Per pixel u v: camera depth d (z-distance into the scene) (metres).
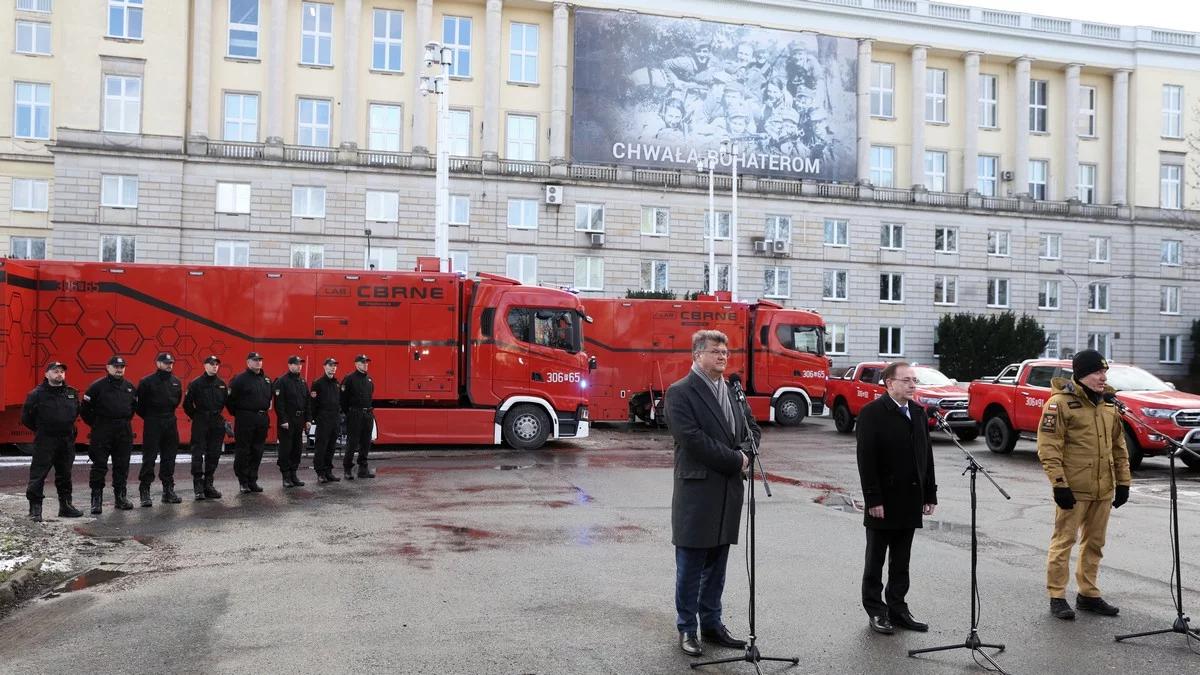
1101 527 6.84
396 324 18.30
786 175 49.97
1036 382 18.30
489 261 45.16
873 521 6.29
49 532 9.80
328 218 43.19
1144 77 56.19
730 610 6.89
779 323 26.34
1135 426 15.89
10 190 45.06
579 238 46.34
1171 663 5.72
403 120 46.06
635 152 47.38
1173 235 56.28
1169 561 8.77
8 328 15.99
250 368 12.73
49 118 45.62
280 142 42.88
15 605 7.04
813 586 7.64
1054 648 6.01
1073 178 55.41
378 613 6.74
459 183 44.94
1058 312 54.38
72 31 41.03
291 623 6.48
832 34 51.25
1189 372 55.44
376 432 18.05
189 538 9.55
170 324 17.61
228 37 43.84
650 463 16.44
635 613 6.75
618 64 47.19
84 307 17.31
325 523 10.43
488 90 46.16
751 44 49.31
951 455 19.05
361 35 45.84
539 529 10.09
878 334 51.12
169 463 11.81
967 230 52.88
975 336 47.81
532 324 18.84
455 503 11.89
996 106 55.66
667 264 47.62
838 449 20.05
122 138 40.94
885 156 53.47
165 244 41.22
